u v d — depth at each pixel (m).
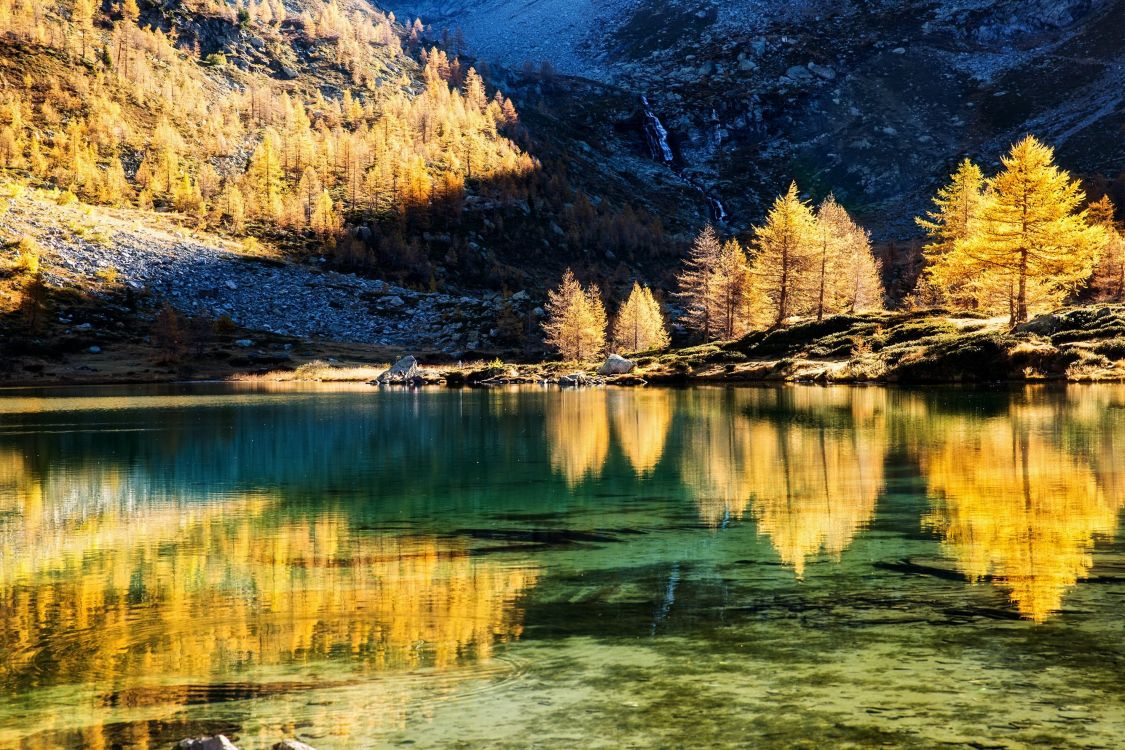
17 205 154.12
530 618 10.62
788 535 15.31
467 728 7.38
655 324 116.50
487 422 40.75
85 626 10.57
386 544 15.27
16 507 19.62
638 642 9.62
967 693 7.91
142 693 8.36
